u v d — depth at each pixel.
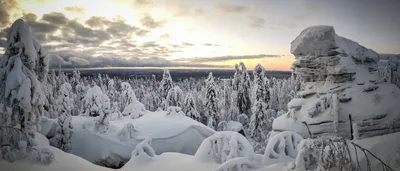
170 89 38.25
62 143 19.22
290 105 16.55
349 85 15.49
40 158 12.38
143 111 29.39
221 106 40.62
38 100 14.20
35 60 14.98
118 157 21.75
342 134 14.54
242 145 12.55
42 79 16.14
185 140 24.83
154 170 12.73
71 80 35.78
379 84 15.58
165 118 27.31
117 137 22.91
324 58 15.98
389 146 8.74
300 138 13.17
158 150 23.47
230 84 41.16
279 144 12.69
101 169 13.55
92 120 23.12
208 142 13.32
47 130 20.20
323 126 14.84
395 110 14.31
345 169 7.96
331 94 15.12
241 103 38.41
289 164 9.78
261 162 12.34
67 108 19.62
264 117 31.58
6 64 14.01
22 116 13.55
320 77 16.39
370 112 14.44
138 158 14.15
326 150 8.65
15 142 12.33
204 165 12.45
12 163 11.72
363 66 16.48
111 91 36.50
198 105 39.69
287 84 38.25
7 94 13.02
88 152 21.44
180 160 13.62
